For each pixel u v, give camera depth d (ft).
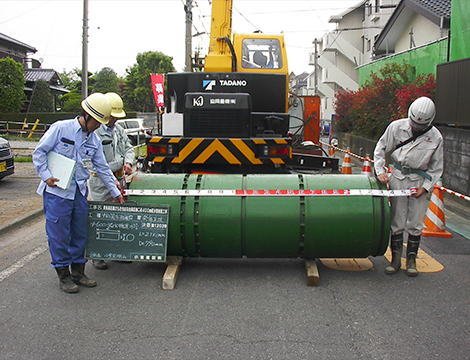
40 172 13.64
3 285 15.37
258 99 25.20
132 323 12.57
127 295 14.49
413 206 16.08
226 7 30.48
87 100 14.08
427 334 11.96
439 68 32.76
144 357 10.84
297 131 35.01
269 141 22.20
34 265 17.46
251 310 13.38
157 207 15.23
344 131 73.10
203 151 22.35
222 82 25.14
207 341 11.59
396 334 11.96
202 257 16.43
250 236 15.26
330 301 14.01
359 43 118.11
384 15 98.63
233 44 28.66
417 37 64.64
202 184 16.02
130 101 148.15
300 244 15.31
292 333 12.00
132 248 15.31
